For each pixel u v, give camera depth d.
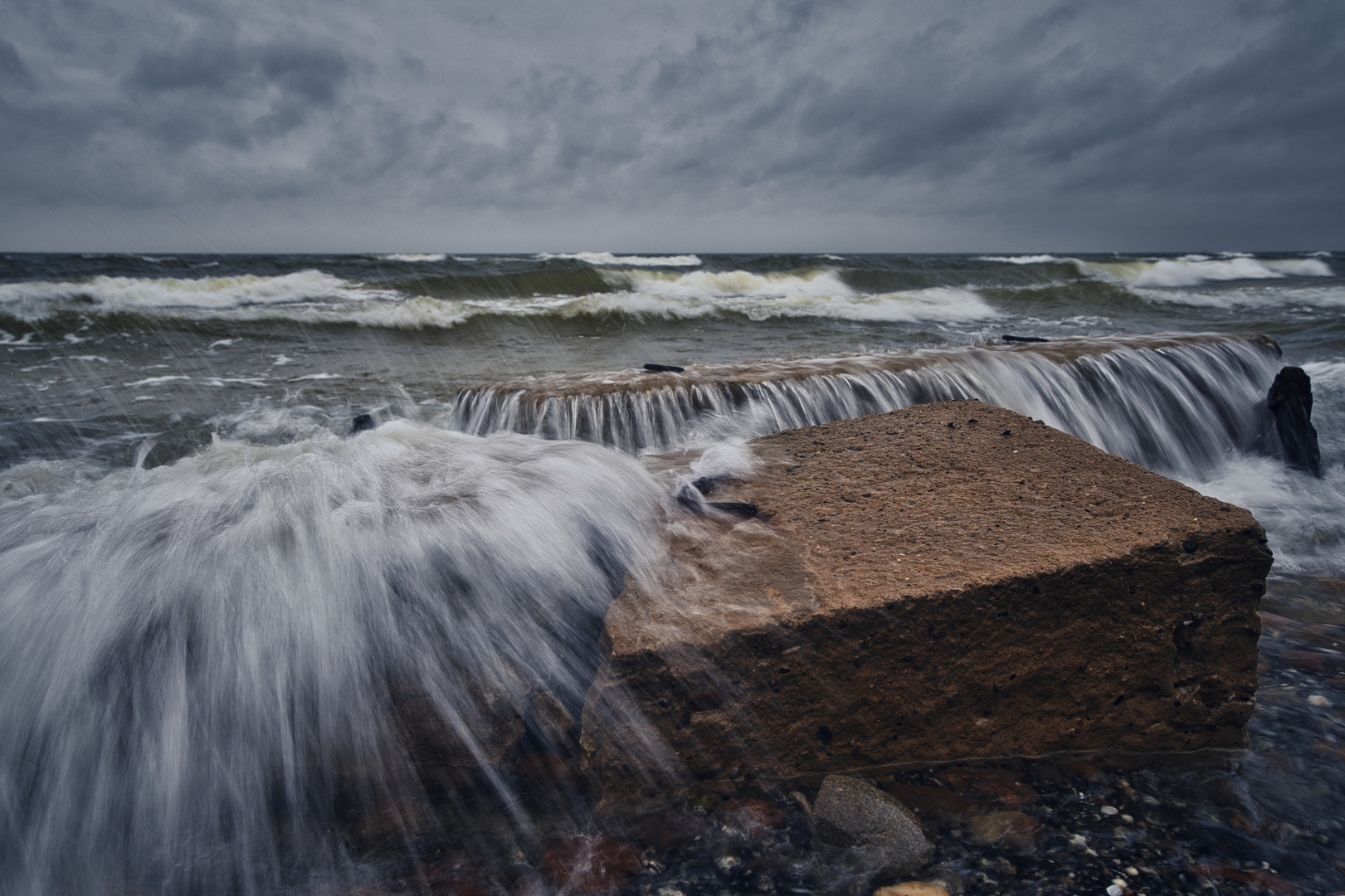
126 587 2.11
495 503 2.45
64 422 5.74
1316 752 2.12
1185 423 5.30
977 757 2.07
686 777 1.94
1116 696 2.09
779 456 3.12
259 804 1.92
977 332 10.62
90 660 1.99
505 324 11.01
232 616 2.06
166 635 2.03
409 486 2.63
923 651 1.97
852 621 1.92
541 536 2.35
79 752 1.92
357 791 1.96
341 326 10.66
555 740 2.04
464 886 1.68
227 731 1.97
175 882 1.73
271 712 1.99
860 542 2.27
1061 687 2.06
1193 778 2.02
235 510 2.46
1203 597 2.09
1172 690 2.10
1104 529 2.18
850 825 1.73
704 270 25.39
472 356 8.77
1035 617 2.00
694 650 1.87
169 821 1.88
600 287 17.73
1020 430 3.22
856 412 4.78
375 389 7.05
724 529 2.45
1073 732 2.09
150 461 4.89
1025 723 2.07
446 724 1.98
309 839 1.84
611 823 1.85
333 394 6.83
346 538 2.25
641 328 10.96
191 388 6.99
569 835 1.82
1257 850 1.76
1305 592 3.15
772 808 1.89
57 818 1.85
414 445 3.22
